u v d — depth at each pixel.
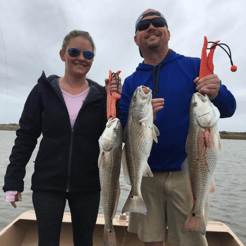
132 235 3.32
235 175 14.92
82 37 2.16
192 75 2.51
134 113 2.03
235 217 6.93
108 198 1.91
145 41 2.51
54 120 2.11
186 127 2.42
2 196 8.13
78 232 2.14
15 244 3.10
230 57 1.98
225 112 2.22
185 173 2.14
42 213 2.00
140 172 1.98
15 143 2.17
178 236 2.40
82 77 2.25
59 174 2.04
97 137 2.24
